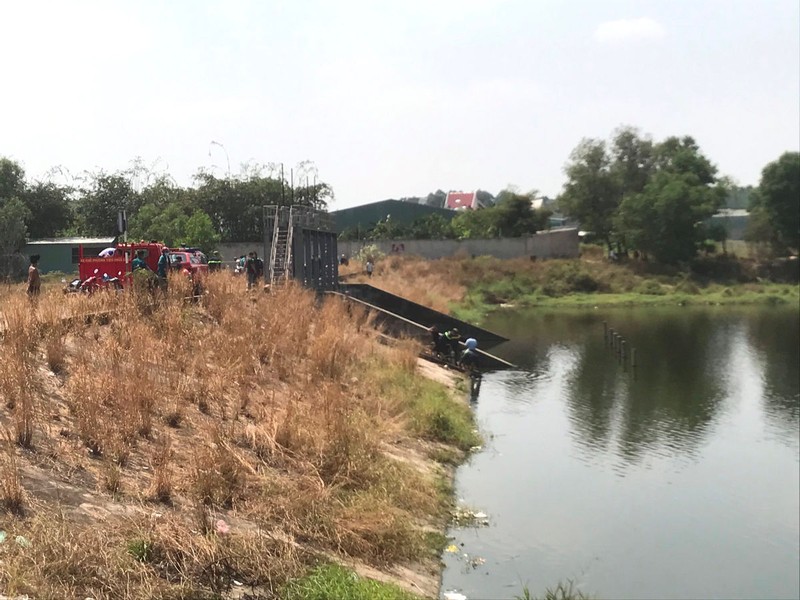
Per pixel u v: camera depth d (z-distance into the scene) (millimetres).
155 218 46844
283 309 19078
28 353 10555
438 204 175500
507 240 69688
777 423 22203
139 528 7371
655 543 13289
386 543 10094
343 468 11445
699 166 78750
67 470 8219
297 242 28594
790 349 36531
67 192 52594
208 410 11766
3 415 8945
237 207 58219
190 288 16953
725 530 14070
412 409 17875
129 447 9297
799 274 69750
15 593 5711
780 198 71562
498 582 10812
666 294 63812
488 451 17969
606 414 23000
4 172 49719
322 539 9258
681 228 69438
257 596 7227
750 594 11461
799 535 13977
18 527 6648
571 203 80750
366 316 29750
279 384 14758
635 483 16547
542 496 15039
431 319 38219
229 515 8750
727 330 43938
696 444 19984
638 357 34188
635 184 80375
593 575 11742
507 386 27047
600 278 65250
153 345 12727
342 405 13750
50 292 14148
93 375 10539
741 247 82375
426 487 13297
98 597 6188
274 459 10891
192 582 6926
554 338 40500
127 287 15086
